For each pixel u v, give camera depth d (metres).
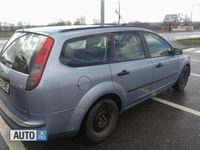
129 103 4.02
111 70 3.49
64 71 2.95
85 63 3.22
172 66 5.16
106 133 3.58
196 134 3.78
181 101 5.23
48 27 3.54
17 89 3.01
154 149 3.37
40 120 2.90
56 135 3.04
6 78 3.28
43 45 2.95
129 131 3.86
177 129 3.94
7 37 26.08
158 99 5.34
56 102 2.90
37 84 2.80
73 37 3.16
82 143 3.51
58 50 2.97
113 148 3.39
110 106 3.57
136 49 4.12
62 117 2.99
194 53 14.03
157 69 4.55
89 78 3.17
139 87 4.12
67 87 2.95
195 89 6.11
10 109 3.28
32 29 3.45
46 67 2.85
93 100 3.20
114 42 3.69
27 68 2.95
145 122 4.18
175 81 5.55
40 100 2.82
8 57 3.48
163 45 4.93
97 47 3.42
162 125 4.07
